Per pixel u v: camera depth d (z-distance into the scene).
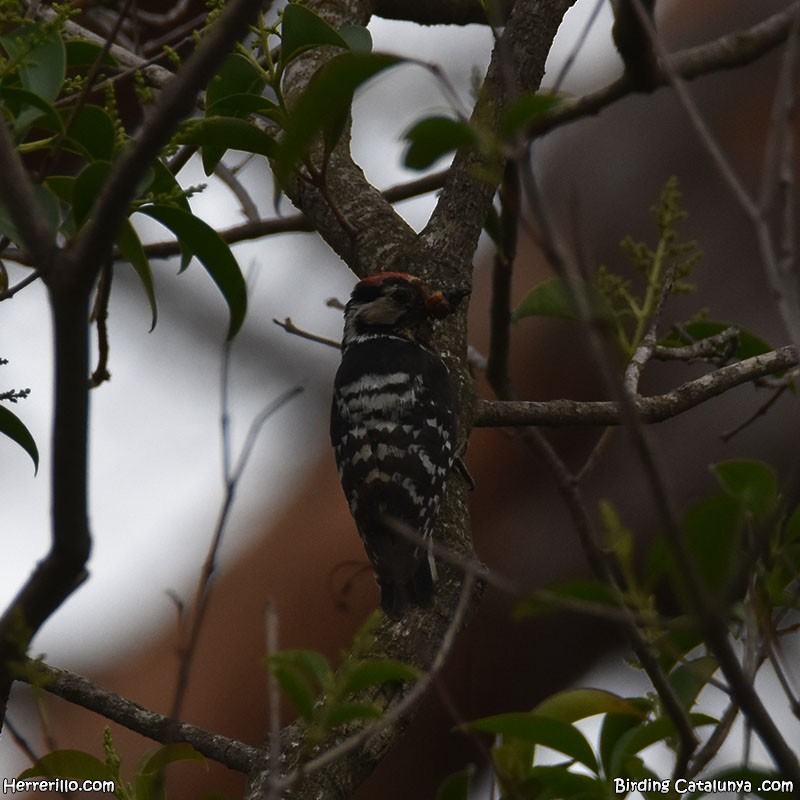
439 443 8.75
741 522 4.79
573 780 5.24
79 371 4.47
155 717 7.32
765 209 4.58
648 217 13.37
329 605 12.19
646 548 12.04
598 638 11.85
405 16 11.77
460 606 5.05
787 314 4.36
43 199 6.31
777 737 3.99
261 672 11.92
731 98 13.43
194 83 4.40
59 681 7.44
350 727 6.73
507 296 9.44
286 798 6.55
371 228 9.68
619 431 12.30
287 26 7.46
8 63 6.27
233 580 12.62
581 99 9.82
